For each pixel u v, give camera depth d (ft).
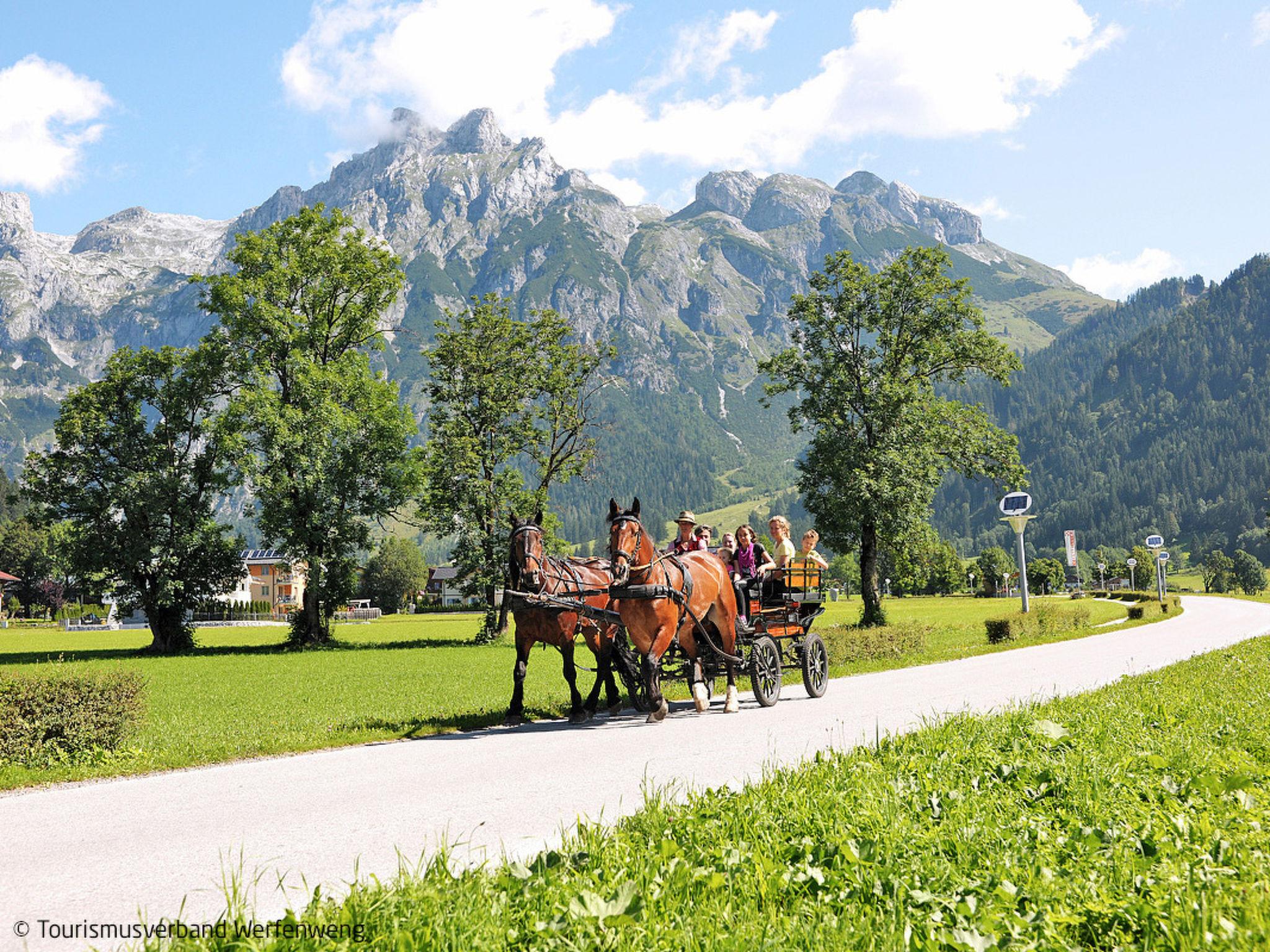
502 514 164.04
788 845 17.94
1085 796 21.85
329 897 15.74
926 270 149.48
